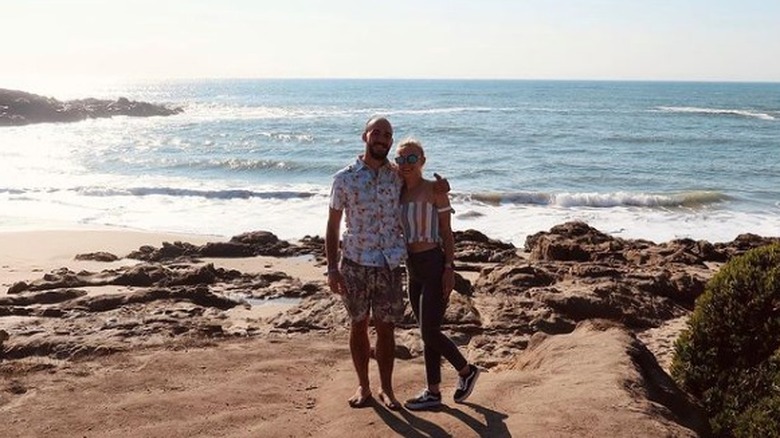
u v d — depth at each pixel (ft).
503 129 185.88
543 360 19.97
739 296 19.54
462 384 16.89
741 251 51.21
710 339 19.71
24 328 29.30
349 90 618.44
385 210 16.57
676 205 81.97
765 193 91.56
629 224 71.36
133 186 89.71
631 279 39.42
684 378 19.79
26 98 238.48
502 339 29.96
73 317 32.01
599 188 99.09
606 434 14.61
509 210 77.66
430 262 16.47
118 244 55.72
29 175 104.06
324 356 22.33
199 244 55.42
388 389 17.35
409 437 15.33
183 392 19.11
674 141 161.38
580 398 16.19
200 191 84.28
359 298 16.71
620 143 156.35
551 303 34.35
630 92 579.07
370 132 16.42
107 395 19.03
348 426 16.17
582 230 55.26
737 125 211.41
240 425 17.01
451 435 15.21
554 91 588.09
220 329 29.04
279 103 376.27
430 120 222.28
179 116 263.70
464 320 32.04
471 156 130.72
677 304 37.52
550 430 14.84
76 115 238.48
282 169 114.62
